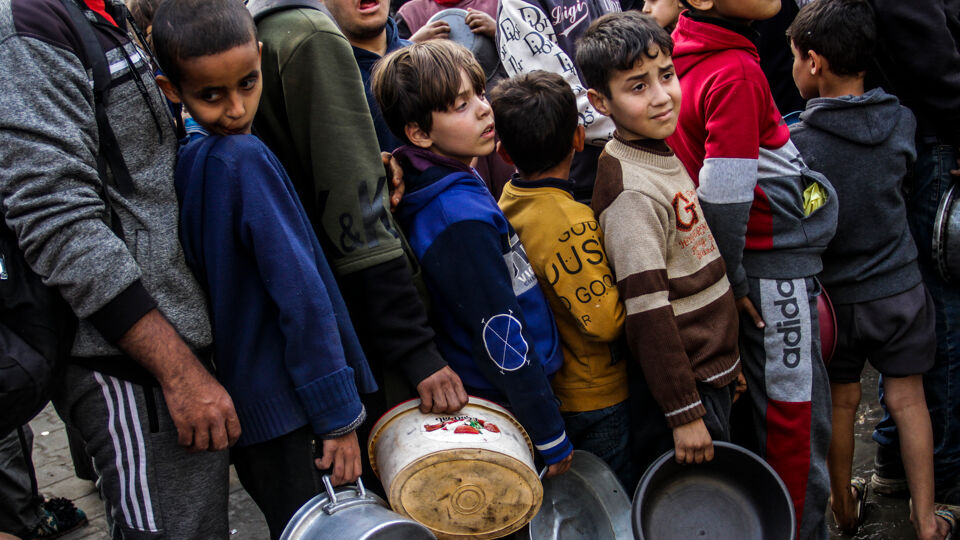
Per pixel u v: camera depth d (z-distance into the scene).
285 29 1.81
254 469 1.78
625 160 2.10
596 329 2.05
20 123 1.42
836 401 2.68
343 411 1.68
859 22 2.40
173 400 1.56
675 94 2.08
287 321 1.63
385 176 1.87
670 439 2.17
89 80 1.54
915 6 2.48
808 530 2.39
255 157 1.64
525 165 2.12
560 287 2.07
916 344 2.56
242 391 1.69
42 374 1.48
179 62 1.58
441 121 1.96
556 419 1.93
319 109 1.78
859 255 2.54
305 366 1.65
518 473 1.81
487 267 1.89
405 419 1.87
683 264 2.12
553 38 2.79
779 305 2.32
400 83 1.97
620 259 2.04
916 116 2.67
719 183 2.19
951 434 2.78
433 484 1.78
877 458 2.90
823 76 2.51
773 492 2.11
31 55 1.45
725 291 2.18
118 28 1.65
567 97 2.06
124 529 1.65
